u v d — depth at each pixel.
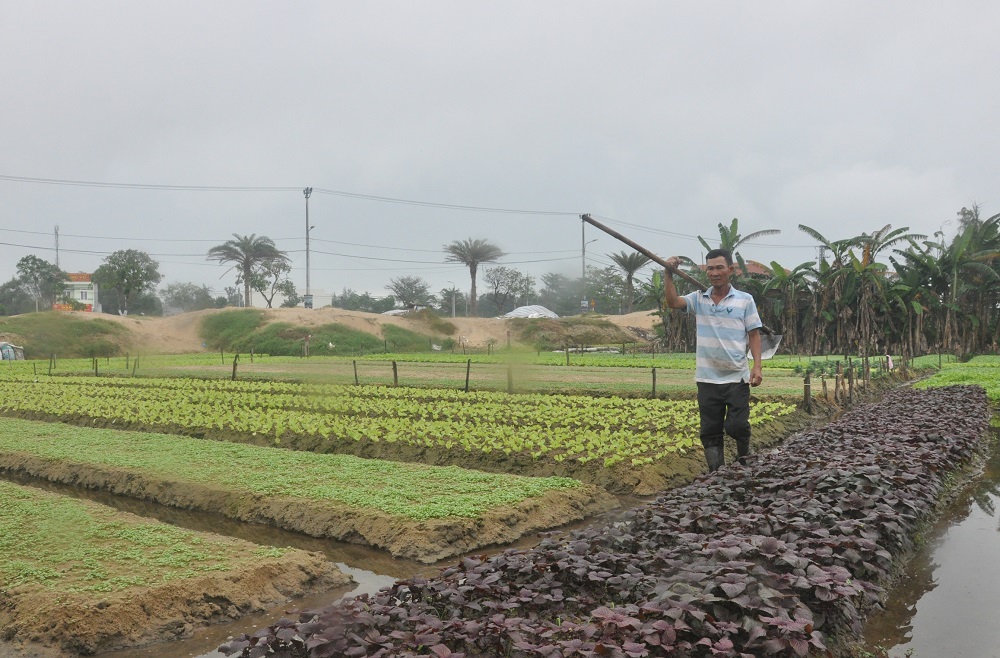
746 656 3.79
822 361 35.00
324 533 7.90
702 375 8.75
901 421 12.20
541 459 11.00
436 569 6.86
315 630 4.08
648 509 6.36
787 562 4.68
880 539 6.03
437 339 53.09
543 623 4.43
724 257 8.55
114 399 19.98
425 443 12.25
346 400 18.55
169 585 5.77
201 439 13.90
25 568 6.12
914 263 42.78
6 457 11.89
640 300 54.41
